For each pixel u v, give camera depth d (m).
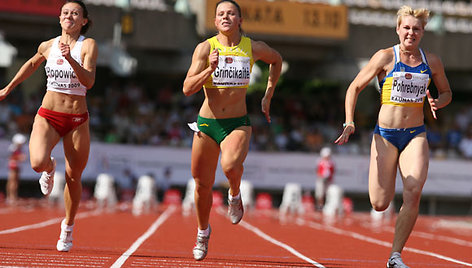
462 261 24.02
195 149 18.33
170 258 21.12
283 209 62.47
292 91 97.69
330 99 93.19
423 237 38.34
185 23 67.31
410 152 18.36
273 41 68.19
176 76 88.94
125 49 74.88
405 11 18.58
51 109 19.39
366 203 74.50
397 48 18.78
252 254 24.06
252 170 72.38
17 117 72.12
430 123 88.62
